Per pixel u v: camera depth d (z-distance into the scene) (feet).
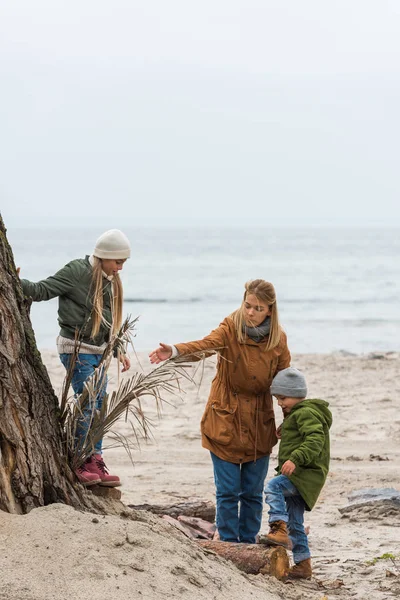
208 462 56.49
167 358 30.07
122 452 59.31
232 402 31.48
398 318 187.73
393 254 534.78
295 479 29.71
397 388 87.15
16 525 22.29
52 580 20.49
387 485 50.31
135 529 23.79
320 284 280.31
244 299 31.19
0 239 24.86
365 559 34.45
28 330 25.43
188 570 23.04
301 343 147.43
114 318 31.71
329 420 30.73
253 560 28.53
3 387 23.72
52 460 25.04
